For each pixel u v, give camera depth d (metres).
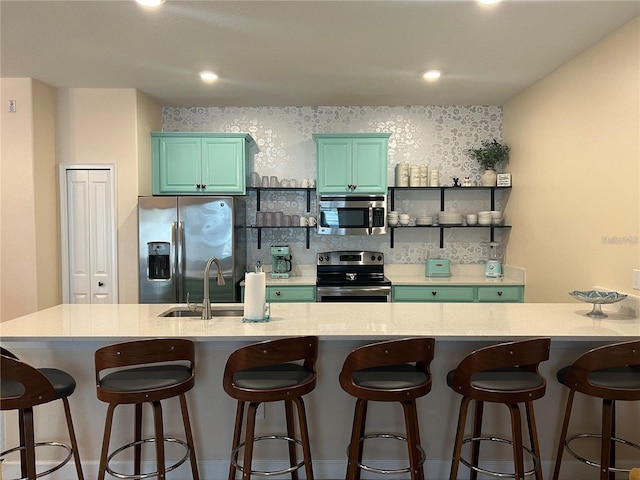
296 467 2.00
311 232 4.72
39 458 2.34
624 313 2.62
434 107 4.66
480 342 2.37
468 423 2.40
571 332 2.17
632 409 2.43
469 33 2.84
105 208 4.11
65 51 3.14
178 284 3.97
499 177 4.41
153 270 4.05
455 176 4.68
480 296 4.18
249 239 4.70
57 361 2.32
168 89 4.04
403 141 4.67
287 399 1.93
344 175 4.35
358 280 4.38
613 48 2.82
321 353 2.38
